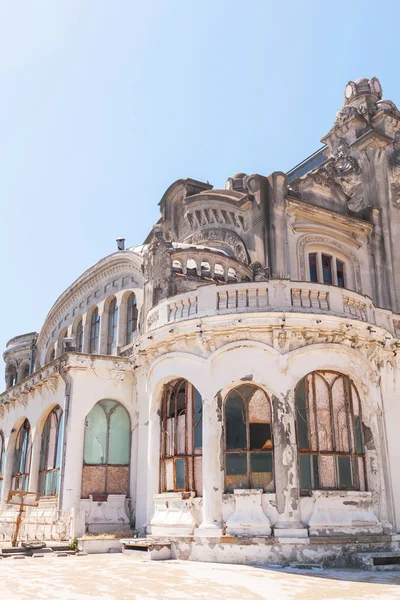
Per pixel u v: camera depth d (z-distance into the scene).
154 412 21.20
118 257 28.62
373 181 30.33
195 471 19.52
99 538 20.50
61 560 18.11
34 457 26.39
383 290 28.58
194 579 14.15
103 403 23.81
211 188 32.91
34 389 27.45
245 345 19.25
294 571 16.00
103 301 30.09
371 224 29.06
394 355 22.30
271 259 25.66
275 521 17.84
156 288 23.86
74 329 32.50
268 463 18.61
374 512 19.19
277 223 25.97
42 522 22.81
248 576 14.80
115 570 15.69
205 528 18.08
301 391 19.41
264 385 18.94
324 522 18.03
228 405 19.34
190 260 26.55
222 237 28.50
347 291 20.78
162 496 20.05
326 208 27.66
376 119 31.83
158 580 13.94
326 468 19.09
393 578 14.99
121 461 23.53
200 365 19.66
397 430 21.69
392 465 21.12
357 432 20.02
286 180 26.75
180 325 20.12
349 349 19.89
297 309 19.62
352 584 13.81
